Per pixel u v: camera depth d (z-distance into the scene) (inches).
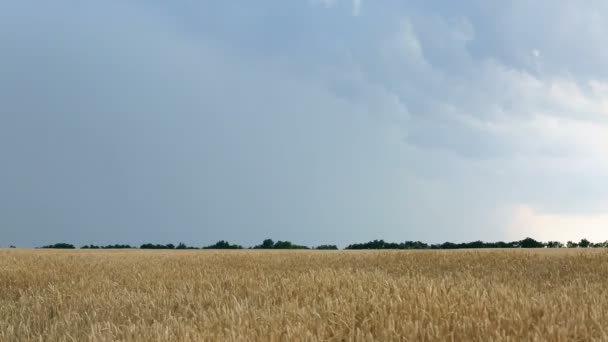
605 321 236.1
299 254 906.7
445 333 214.8
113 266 668.7
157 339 217.0
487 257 767.7
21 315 322.0
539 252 856.3
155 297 374.9
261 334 217.5
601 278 508.1
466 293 307.9
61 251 1158.3
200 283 437.7
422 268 641.6
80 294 406.0
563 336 200.2
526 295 319.9
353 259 778.2
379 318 245.8
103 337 230.7
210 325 243.1
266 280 429.7
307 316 251.6
